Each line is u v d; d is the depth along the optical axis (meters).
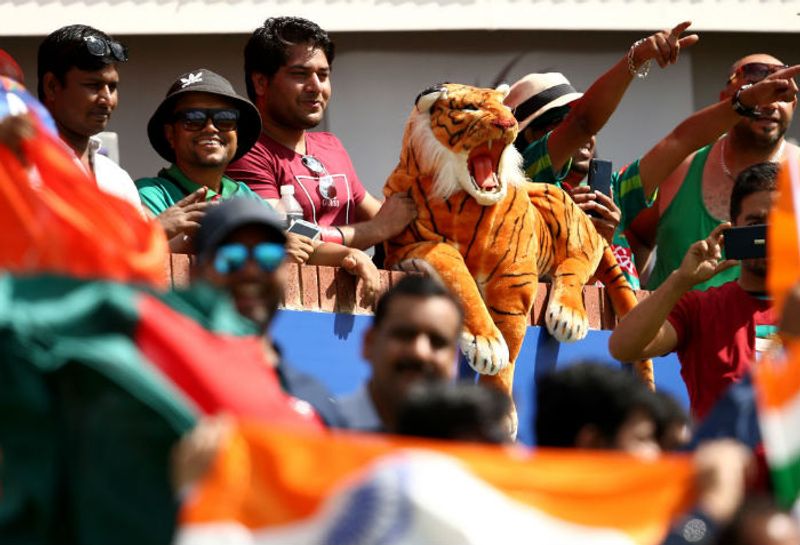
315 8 28.44
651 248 26.33
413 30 29.12
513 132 20.97
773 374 12.95
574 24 29.55
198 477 10.59
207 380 12.08
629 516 11.05
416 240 21.33
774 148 25.53
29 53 27.59
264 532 10.71
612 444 13.31
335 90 28.94
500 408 12.36
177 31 27.80
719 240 18.69
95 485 11.61
